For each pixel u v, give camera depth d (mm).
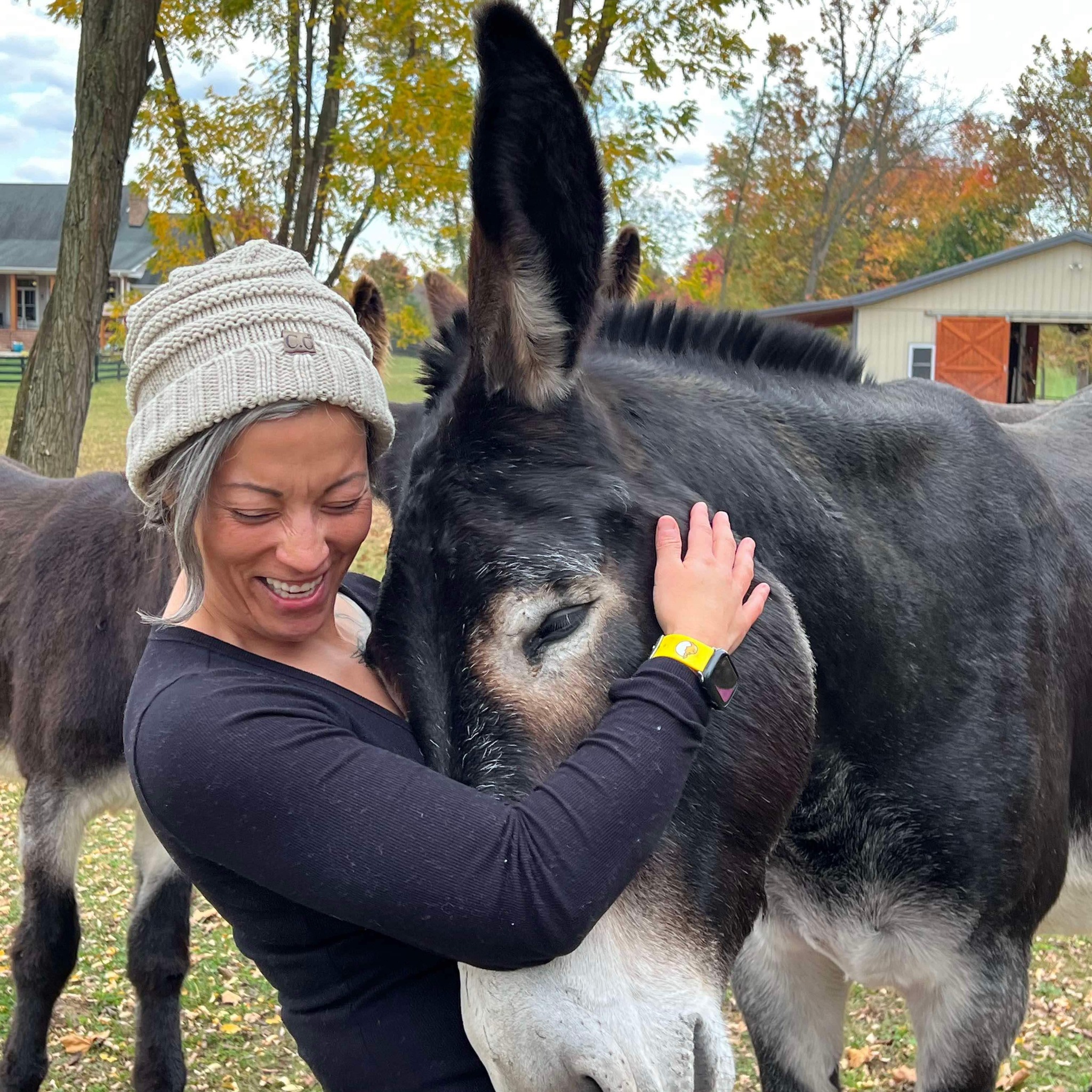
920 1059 2170
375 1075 1442
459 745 1361
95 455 16703
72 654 3611
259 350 1312
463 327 1719
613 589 1432
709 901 1472
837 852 2035
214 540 1366
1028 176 36656
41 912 3564
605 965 1339
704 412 1824
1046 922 2650
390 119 9789
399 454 1877
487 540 1402
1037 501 2223
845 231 37344
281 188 12461
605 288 2133
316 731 1331
